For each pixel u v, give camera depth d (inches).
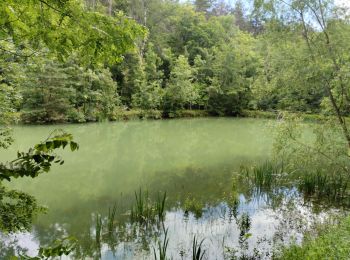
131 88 1378.0
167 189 430.3
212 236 282.0
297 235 281.7
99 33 110.0
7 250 255.8
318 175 405.1
